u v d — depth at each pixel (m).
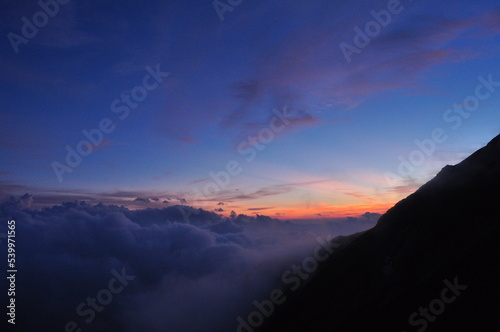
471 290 18.62
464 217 23.64
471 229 22.12
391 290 23.66
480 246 20.30
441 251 22.84
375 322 22.45
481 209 22.95
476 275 19.11
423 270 22.59
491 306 16.86
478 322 16.77
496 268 18.45
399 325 20.59
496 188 23.45
